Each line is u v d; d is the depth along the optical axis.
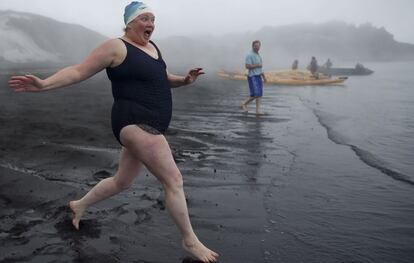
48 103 11.77
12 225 3.74
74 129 7.82
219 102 13.14
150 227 3.79
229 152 6.65
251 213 4.20
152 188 4.79
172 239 3.58
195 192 4.76
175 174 3.29
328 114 10.97
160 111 3.26
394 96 15.77
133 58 3.16
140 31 3.27
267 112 11.16
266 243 3.57
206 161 6.07
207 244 3.53
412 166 6.03
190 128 8.63
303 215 4.20
